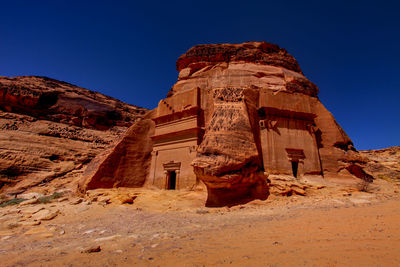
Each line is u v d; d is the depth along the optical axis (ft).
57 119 120.67
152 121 71.20
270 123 55.98
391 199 33.45
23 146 86.28
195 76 75.97
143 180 64.39
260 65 76.38
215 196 45.14
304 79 73.15
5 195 66.33
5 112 107.04
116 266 13.97
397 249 12.39
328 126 61.52
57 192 64.18
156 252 16.43
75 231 29.81
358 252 12.53
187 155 57.77
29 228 31.76
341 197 39.58
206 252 15.29
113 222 33.91
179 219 32.65
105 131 132.87
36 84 129.29
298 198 41.50
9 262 17.38
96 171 59.00
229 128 47.93
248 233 19.94
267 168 52.24
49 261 16.28
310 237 16.67
